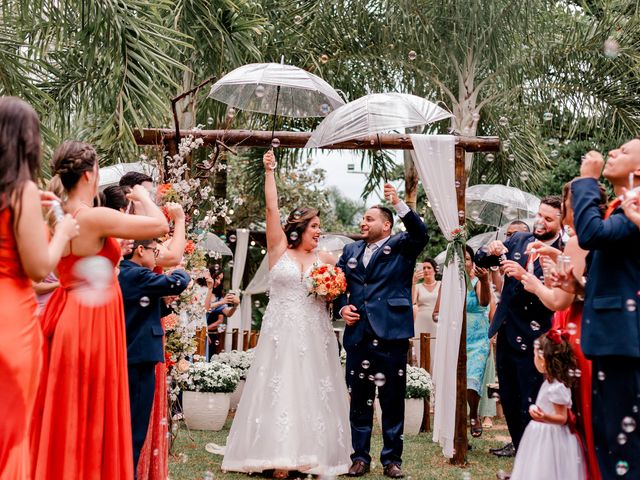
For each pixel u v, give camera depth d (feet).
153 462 13.98
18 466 8.88
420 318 29.37
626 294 10.06
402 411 17.71
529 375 16.51
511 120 40.55
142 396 12.64
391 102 17.94
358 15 38.40
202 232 19.30
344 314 17.79
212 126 36.47
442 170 19.57
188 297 18.40
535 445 12.21
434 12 37.73
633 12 39.09
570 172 48.03
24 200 8.86
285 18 38.93
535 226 16.57
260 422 17.06
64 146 11.05
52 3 25.00
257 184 44.39
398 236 17.99
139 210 13.21
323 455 16.94
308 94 20.27
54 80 30.35
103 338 10.76
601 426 10.38
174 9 31.71
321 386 17.33
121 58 24.36
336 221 58.90
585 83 39.04
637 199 9.99
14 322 8.93
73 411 10.45
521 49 39.32
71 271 10.78
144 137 20.59
